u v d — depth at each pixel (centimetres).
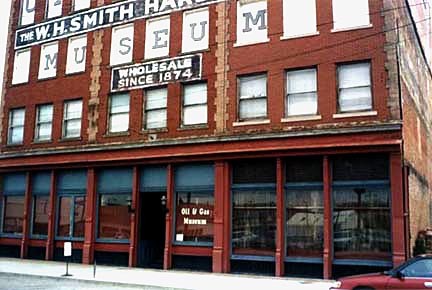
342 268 1895
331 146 1948
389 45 1944
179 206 2300
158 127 2416
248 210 2136
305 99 2086
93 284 1809
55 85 2791
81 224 2577
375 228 1878
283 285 1723
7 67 3034
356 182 1927
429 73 3306
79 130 2673
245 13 2277
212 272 2133
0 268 2256
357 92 1988
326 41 2066
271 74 2153
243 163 2173
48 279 1938
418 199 2262
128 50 2572
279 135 2055
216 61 2292
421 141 2606
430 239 2092
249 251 2102
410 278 1170
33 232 2756
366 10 2025
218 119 2231
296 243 2011
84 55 2728
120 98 2564
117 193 2489
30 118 2858
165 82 2412
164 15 2486
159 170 2378
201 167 2266
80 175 2623
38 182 2786
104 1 2692
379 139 1884
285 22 2170
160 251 2458
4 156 2884
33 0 3006
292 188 2047
